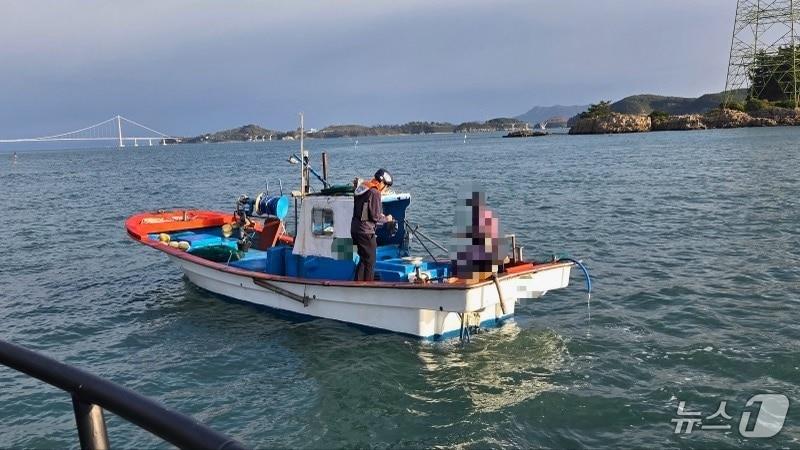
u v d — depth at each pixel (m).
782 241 14.17
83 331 10.05
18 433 6.60
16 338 9.77
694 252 13.61
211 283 11.61
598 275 12.12
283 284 9.92
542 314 9.88
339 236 9.60
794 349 7.80
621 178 31.53
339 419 6.71
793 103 106.81
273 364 8.28
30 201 32.88
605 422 6.36
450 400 7.03
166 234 13.41
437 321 8.78
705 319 9.15
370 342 8.82
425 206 23.56
